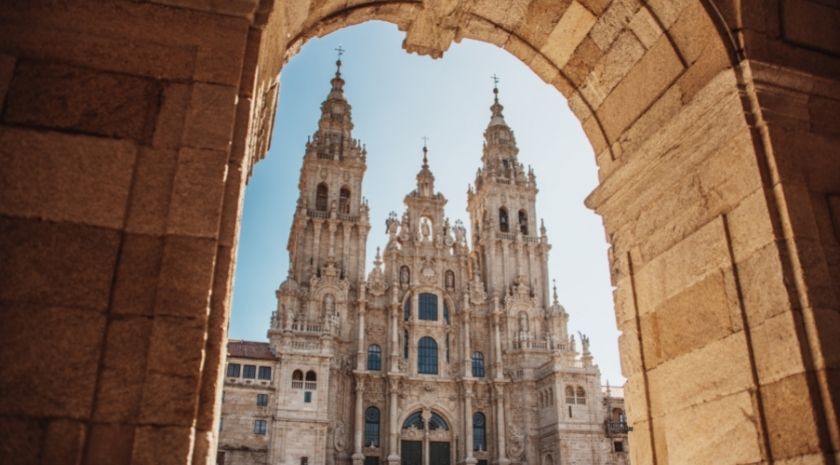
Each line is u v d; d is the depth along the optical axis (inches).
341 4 410.3
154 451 193.8
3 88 225.3
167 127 236.7
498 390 2790.4
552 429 2669.8
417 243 3031.5
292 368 2374.5
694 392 322.3
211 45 250.4
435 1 424.8
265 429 2265.0
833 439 253.1
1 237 208.4
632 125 397.7
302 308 2674.7
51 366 198.2
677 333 340.2
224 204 237.5
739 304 301.7
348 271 2824.8
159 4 250.7
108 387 199.8
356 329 2751.0
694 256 335.0
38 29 236.8
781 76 315.9
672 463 332.2
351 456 2532.0
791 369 271.4
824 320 271.3
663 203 364.8
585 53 414.3
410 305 2925.7
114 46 242.5
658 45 365.7
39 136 223.5
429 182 3223.4
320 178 2979.8
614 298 399.9
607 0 374.3
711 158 331.0
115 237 218.1
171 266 216.8
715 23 328.5
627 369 375.9
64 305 206.1
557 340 2920.8
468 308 2923.2
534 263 3132.4
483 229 3233.3
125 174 226.7
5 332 198.4
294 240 2930.6
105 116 232.8
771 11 332.2
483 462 2714.1
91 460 191.2
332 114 3159.5
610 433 2662.4
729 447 296.5
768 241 291.1
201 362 208.4
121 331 207.2
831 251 289.3
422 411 2726.4
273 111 408.5
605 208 415.2
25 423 190.7
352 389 2659.9
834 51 339.3
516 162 3383.4
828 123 318.7
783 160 301.1
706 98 330.0
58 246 212.4
